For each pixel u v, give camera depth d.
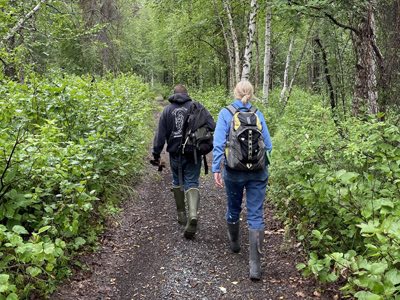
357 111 6.25
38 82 6.44
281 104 13.50
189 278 3.92
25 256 2.78
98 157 5.29
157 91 40.78
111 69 24.34
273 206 5.83
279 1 5.92
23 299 3.15
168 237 4.91
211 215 5.73
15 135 4.32
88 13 20.44
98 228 4.77
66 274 3.66
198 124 4.74
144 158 8.79
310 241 4.05
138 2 29.41
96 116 6.24
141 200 6.27
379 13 6.08
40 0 8.88
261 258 4.34
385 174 3.92
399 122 5.34
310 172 3.96
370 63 6.04
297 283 3.73
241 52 22.06
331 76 8.17
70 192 3.96
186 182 4.88
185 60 26.94
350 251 3.06
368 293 2.52
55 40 10.25
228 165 3.83
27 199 3.75
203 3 19.00
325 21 7.03
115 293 3.66
